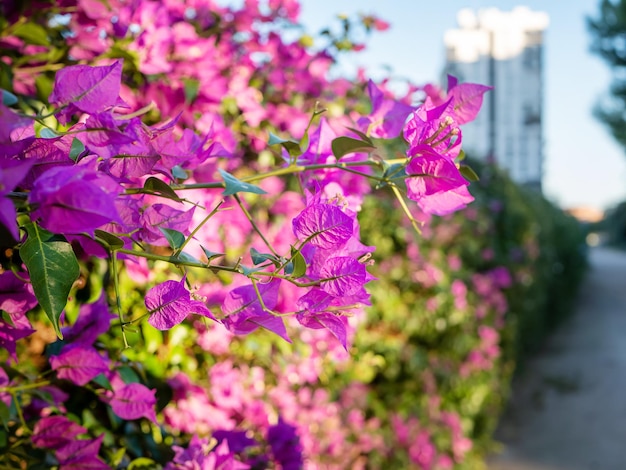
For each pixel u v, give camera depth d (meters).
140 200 0.94
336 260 0.79
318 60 2.35
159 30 1.55
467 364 5.04
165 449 1.45
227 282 1.86
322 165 0.96
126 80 1.57
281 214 2.12
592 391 8.03
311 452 2.66
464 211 5.73
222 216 1.88
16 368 1.27
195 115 1.69
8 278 0.88
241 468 1.32
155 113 1.64
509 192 7.91
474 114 0.92
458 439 4.61
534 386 8.23
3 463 1.15
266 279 0.96
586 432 6.56
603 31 24.27
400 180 0.88
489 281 5.61
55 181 0.63
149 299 0.81
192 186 0.96
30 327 0.96
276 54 2.27
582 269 19.56
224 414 1.79
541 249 10.01
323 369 2.68
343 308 0.82
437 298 4.52
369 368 3.56
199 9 1.98
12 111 0.64
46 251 0.72
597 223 45.38
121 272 1.48
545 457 5.87
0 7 1.45
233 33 2.12
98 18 1.56
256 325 0.84
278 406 2.34
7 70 1.35
